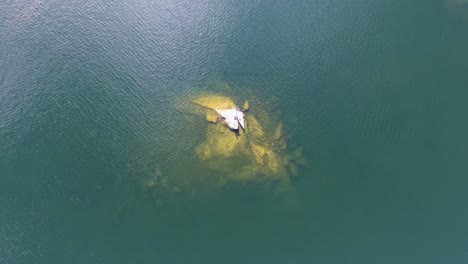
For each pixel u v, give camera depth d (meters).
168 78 30.86
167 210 28.64
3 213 29.38
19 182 30.03
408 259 27.09
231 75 30.34
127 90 31.02
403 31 30.30
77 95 31.48
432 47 29.88
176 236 28.56
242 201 28.14
